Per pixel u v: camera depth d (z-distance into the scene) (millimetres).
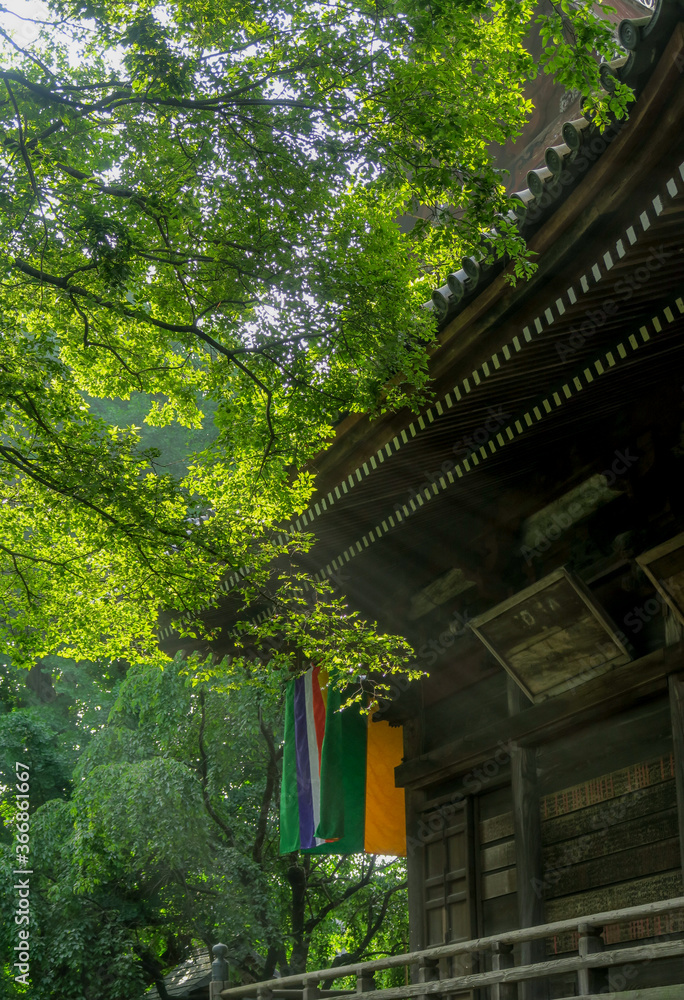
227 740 19766
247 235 7609
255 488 8477
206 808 18922
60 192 7621
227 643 12742
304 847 11461
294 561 10438
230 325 8023
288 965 19734
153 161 7461
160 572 8609
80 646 10109
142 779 17766
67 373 8547
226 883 18516
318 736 11711
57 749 23828
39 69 7785
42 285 8109
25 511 8703
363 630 9383
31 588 9305
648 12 11750
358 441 8391
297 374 7840
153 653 10688
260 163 7355
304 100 7223
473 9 6715
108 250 6918
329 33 7023
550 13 12805
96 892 19453
